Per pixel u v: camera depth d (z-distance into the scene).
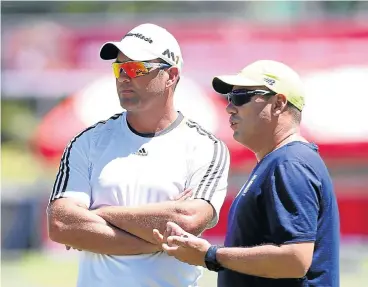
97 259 19.42
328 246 17.44
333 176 67.81
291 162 17.38
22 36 79.06
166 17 77.44
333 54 71.75
